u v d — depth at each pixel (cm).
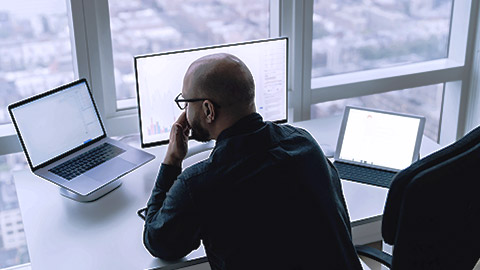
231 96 175
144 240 194
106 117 282
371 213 221
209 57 182
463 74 335
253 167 173
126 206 227
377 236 320
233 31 297
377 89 320
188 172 177
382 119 254
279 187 174
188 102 183
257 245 175
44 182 245
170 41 287
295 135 185
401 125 251
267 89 266
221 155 175
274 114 272
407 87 326
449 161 165
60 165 239
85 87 251
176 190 178
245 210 173
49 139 238
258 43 258
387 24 321
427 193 165
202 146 262
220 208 173
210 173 174
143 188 239
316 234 179
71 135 246
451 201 168
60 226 216
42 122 236
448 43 338
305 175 178
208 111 178
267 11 300
